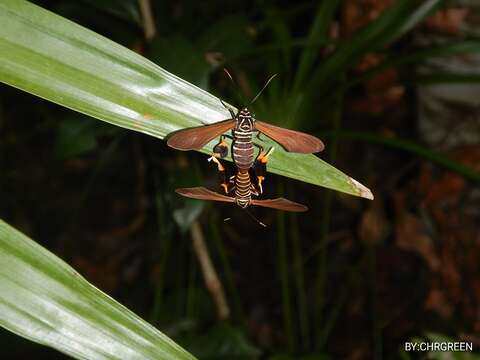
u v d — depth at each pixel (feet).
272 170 0.83
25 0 0.79
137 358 0.77
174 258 2.24
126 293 2.30
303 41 1.43
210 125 0.80
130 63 0.80
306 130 1.41
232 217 2.35
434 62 1.97
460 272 2.01
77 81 0.79
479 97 1.98
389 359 1.95
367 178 2.25
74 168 2.47
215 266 2.27
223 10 2.32
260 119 1.34
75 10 1.52
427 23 1.93
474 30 1.89
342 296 2.00
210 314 1.97
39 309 0.76
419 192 2.08
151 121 0.80
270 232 2.33
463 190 2.01
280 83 1.55
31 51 0.79
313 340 2.10
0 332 1.56
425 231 2.07
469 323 1.98
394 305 2.10
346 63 1.37
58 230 2.39
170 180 1.31
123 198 2.45
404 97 2.22
